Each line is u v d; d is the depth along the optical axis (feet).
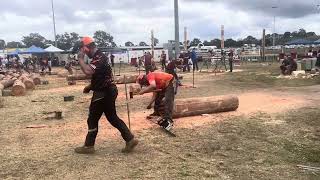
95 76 25.52
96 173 23.25
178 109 37.78
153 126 34.68
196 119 37.63
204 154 27.53
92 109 26.27
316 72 89.10
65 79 101.09
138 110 43.29
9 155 26.81
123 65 182.60
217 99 40.37
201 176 23.12
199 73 108.06
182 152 27.73
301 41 205.05
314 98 52.13
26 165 24.67
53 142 30.12
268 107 44.83
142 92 34.42
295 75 85.87
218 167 24.93
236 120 37.76
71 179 22.35
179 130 33.60
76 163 24.91
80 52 25.48
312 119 38.73
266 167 25.35
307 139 32.09
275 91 61.26
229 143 30.35
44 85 82.64
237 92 60.54
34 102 53.36
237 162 26.09
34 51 185.37
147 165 24.73
